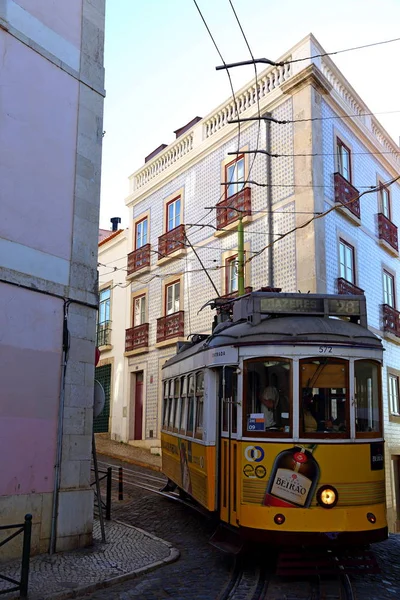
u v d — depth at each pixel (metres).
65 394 8.20
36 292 8.03
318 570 6.42
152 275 22.70
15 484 7.42
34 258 8.09
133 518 10.62
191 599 5.93
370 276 18.58
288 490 6.66
